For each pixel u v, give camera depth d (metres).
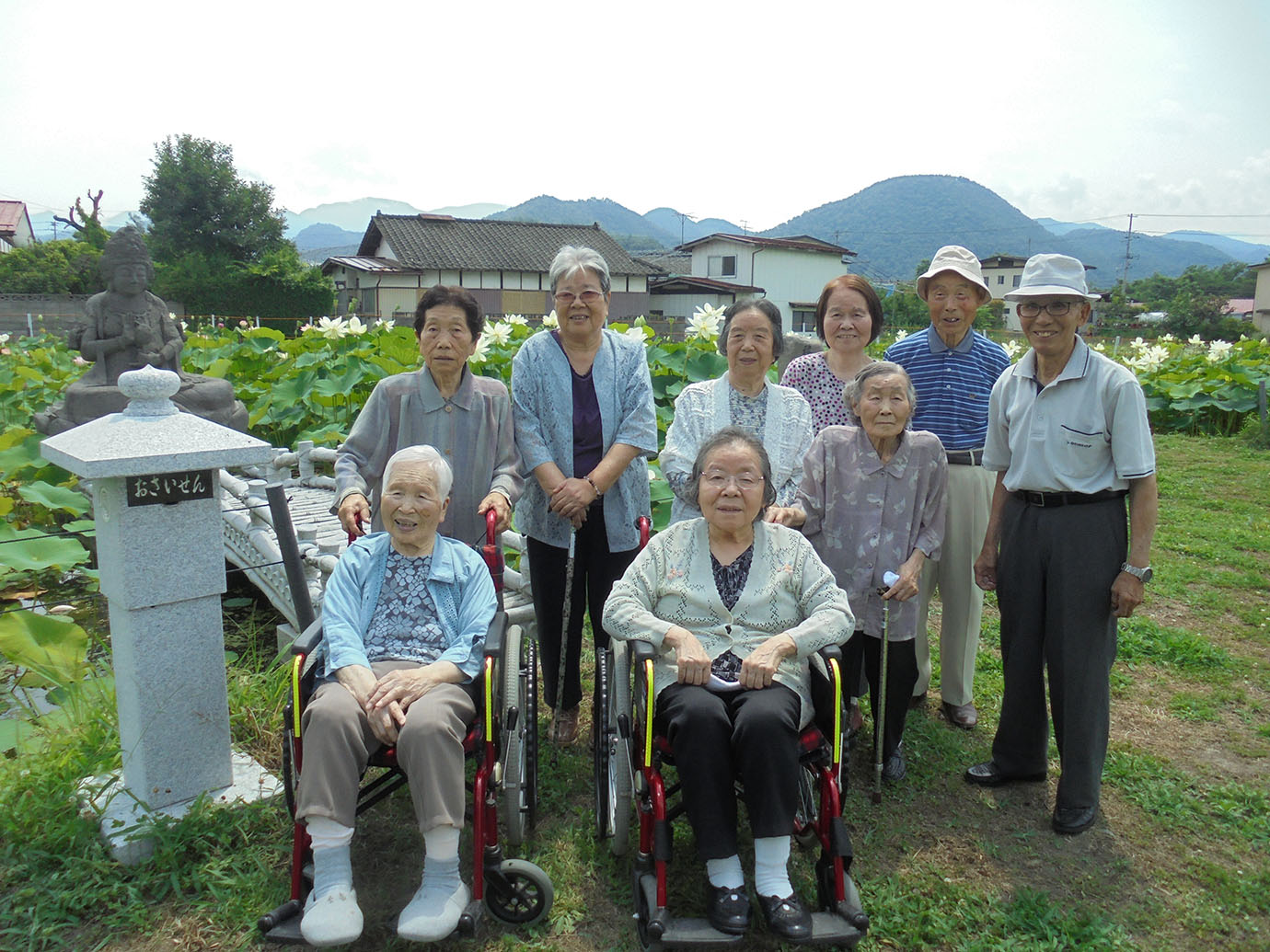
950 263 3.67
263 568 5.05
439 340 3.20
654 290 36.59
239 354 10.18
